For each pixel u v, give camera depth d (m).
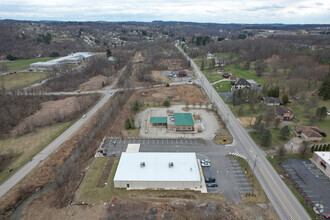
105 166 62.22
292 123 84.38
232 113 96.06
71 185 55.69
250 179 56.44
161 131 82.00
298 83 117.19
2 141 76.31
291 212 46.75
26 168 62.09
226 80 145.75
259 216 45.84
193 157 61.25
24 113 97.88
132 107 100.06
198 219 45.03
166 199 50.56
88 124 87.88
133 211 47.16
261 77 147.25
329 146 65.19
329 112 91.25
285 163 62.12
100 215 46.50
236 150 69.12
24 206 50.91
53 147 72.25
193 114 95.50
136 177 53.91
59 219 46.16
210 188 53.75
